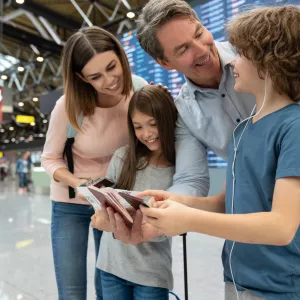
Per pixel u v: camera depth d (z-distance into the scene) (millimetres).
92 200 986
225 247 1026
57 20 6160
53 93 7246
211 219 704
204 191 1196
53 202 1645
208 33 1133
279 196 695
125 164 1362
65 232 1582
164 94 1328
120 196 838
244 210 859
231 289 975
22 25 7414
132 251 1288
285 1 900
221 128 1224
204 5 3582
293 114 770
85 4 6094
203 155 1274
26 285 2633
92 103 1475
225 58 1165
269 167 791
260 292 845
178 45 1085
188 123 1279
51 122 1573
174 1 1086
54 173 1547
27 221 5082
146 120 1275
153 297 1272
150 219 756
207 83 1258
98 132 1516
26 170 11398
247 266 880
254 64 810
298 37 761
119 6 5867
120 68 1372
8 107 8570
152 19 1097
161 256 1304
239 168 887
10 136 20031
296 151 700
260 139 825
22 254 3426
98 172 1611
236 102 1192
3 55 8820
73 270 1568
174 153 1338
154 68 4395
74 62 1349
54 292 2490
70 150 1598
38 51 8094
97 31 1349
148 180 1331
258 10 832
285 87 787
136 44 4637
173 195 984
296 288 804
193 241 3617
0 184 15289
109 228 1058
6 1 5664
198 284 2508
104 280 1378
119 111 1524
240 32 819
